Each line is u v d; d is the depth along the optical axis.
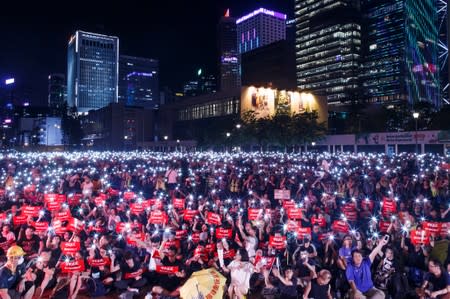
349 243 10.03
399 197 18.73
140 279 10.34
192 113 110.75
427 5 183.00
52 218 14.12
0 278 8.10
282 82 179.50
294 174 26.14
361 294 8.13
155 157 46.16
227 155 52.78
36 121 153.25
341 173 25.83
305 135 63.19
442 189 20.12
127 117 132.62
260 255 10.18
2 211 14.81
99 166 33.09
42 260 9.83
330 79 174.25
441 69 190.62
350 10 170.75
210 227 13.01
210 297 6.47
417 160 33.75
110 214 14.01
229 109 93.25
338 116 119.50
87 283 10.19
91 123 157.50
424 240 10.21
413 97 164.00
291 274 9.49
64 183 22.20
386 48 165.12
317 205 16.88
